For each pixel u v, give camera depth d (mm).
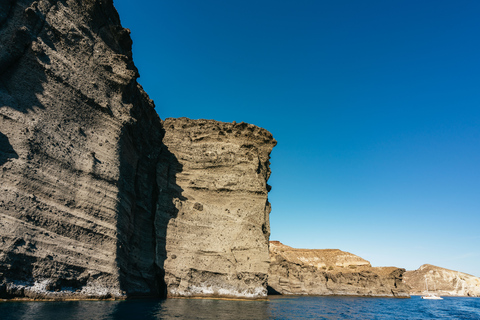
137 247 31812
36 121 20844
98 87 26188
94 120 25344
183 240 35438
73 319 13211
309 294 91688
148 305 22781
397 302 72625
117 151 26172
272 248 107688
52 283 19000
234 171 40656
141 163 34188
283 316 23625
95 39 26922
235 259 35656
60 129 22344
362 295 100125
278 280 89312
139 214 32875
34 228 18953
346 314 32281
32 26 22078
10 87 20328
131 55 31062
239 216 38156
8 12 21234
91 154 23984
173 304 25609
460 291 190000
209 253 35438
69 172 22172
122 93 28250
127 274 28484
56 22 23719
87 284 21078
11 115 19750
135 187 32156
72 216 21406
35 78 21625
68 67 23922
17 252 17594
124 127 27625
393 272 113188
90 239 22172
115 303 20922
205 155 41281
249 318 19984
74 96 23938
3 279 16812
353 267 116812
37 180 19906
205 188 39312
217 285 34188
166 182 38062
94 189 23453
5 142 19109
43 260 18859
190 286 33438
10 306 15297
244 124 44188
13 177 18750
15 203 18344
